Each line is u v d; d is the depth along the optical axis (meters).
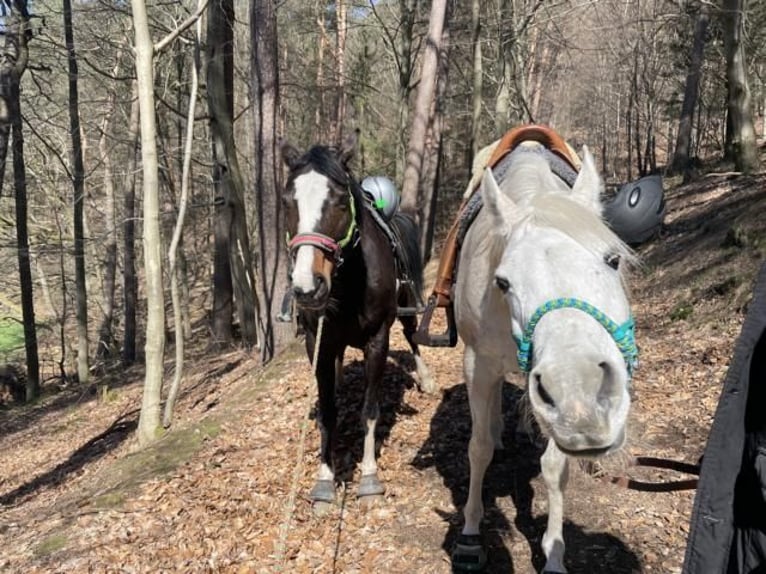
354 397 6.67
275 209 9.52
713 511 2.04
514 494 4.46
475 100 18.88
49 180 19.86
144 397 7.44
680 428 5.36
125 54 15.36
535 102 26.06
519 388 6.34
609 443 1.86
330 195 3.83
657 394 6.14
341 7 21.78
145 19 6.76
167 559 4.23
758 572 2.03
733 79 15.20
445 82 18.11
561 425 1.85
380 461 5.23
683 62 24.25
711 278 8.85
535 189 2.88
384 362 4.75
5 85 10.38
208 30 12.74
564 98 35.56
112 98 16.33
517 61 19.69
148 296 7.26
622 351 2.13
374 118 26.48
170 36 7.09
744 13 14.81
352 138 4.21
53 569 4.22
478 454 3.50
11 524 5.42
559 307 2.08
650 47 25.48
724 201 12.78
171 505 4.97
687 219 12.95
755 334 1.98
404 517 4.37
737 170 15.34
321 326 3.88
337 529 4.34
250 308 14.62
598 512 4.18
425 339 3.95
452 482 4.74
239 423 6.65
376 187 5.52
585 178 2.66
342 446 5.59
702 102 27.97
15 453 11.34
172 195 17.59
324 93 21.34
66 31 13.78
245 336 14.66
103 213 23.41
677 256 10.74
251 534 4.39
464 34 24.25
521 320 2.19
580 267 2.17
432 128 18.17
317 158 3.93
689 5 17.55
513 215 2.54
